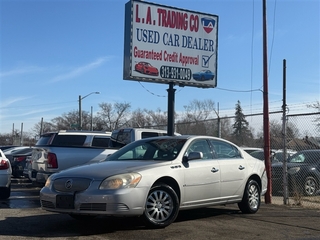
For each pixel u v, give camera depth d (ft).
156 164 24.81
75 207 22.70
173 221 25.31
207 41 47.60
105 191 22.34
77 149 40.91
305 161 45.19
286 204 36.45
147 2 44.11
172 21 45.50
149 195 23.84
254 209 30.63
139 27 43.55
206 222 26.81
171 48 45.24
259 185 31.68
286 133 38.24
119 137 43.65
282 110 37.68
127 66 43.29
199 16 47.29
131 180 22.88
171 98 45.50
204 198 26.89
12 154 59.52
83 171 23.88
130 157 27.68
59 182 23.84
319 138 38.04
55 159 39.63
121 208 22.33
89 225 25.23
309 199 39.40
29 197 39.75
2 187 36.50
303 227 25.66
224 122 64.34
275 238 22.67
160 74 44.34
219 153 29.12
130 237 22.16
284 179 37.14
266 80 38.58
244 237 22.76
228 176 28.58
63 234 22.79
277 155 48.52
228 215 29.68
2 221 26.48
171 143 27.61
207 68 47.34
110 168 24.03
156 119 167.22
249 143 55.88
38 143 42.65
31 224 25.54
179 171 25.41
